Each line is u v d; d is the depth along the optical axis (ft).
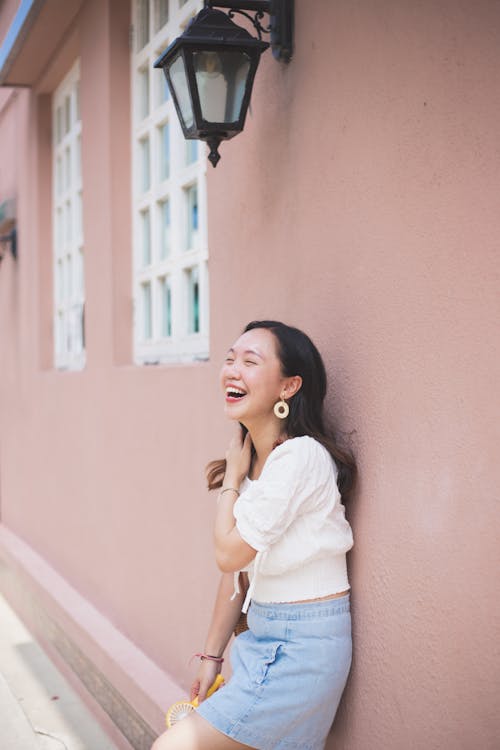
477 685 5.98
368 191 7.32
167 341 12.91
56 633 15.80
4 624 18.58
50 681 15.11
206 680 8.21
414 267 6.70
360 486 7.45
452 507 6.26
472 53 6.03
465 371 6.12
